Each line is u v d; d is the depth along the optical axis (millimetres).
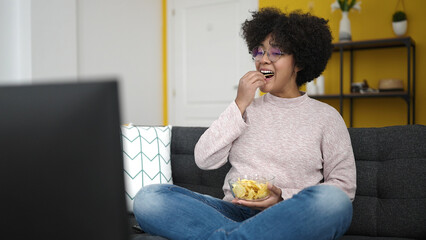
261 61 1496
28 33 3072
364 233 1439
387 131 1517
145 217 1218
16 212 464
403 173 1420
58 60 3314
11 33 3049
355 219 1453
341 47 3672
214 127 1465
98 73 3916
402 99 3809
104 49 3996
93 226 452
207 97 4660
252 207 1234
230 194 1467
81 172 452
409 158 1437
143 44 4547
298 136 1415
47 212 459
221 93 4570
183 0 4754
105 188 449
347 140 1420
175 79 4867
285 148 1412
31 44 3080
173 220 1168
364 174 1491
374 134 1535
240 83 1460
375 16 3883
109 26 4059
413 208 1373
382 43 3607
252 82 1444
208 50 4629
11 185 463
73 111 452
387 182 1440
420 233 1354
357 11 3943
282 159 1407
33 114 459
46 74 3209
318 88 3840
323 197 1076
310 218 1044
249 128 1502
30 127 459
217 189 1775
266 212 1061
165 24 4875
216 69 4586
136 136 1852
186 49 4777
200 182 1846
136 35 4434
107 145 449
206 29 4629
